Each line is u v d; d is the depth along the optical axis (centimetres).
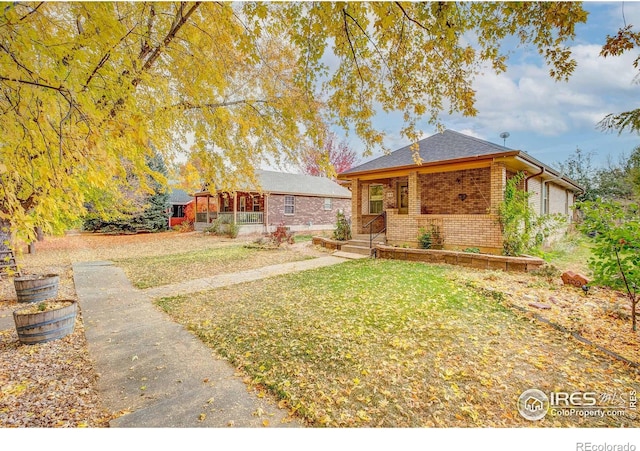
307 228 2267
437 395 270
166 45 353
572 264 804
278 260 1017
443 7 265
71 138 236
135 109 285
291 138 446
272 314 486
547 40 279
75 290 679
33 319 393
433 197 1135
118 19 270
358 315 466
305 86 366
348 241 1173
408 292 576
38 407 266
